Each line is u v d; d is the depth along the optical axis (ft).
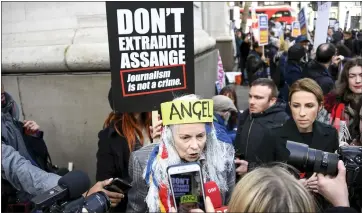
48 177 6.79
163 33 8.27
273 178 3.80
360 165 5.28
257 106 9.91
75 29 12.12
